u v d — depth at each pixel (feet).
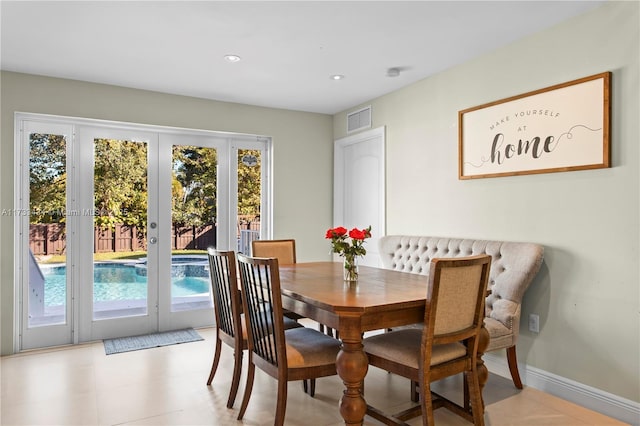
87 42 9.70
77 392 8.96
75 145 12.62
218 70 11.58
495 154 10.14
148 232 13.67
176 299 14.10
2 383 9.44
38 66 11.18
